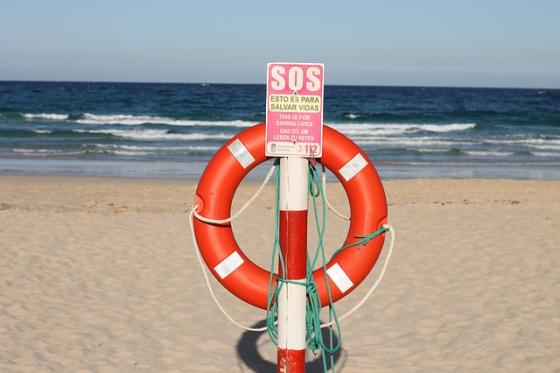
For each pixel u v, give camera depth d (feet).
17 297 19.80
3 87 241.76
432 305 19.84
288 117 10.83
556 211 34.35
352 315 19.13
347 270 12.15
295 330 11.23
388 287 21.57
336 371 15.29
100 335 17.11
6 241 26.32
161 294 20.67
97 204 38.40
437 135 95.04
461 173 60.29
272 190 44.75
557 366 15.24
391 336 17.53
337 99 198.90
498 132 99.76
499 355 16.01
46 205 37.52
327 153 11.99
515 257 24.80
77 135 84.89
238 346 16.81
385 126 104.17
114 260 24.27
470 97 221.87
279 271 11.66
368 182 12.05
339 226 30.42
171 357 15.90
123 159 65.82
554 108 158.61
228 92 223.30
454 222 31.27
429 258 24.89
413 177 57.31
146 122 103.65
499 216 32.78
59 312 18.71
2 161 62.49
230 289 12.27
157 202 39.73
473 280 22.21
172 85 326.65
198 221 12.26
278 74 10.79
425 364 15.64
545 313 18.88
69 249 25.53
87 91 214.28
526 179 57.41
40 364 15.06
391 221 31.55
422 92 271.08
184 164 62.64
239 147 12.06
